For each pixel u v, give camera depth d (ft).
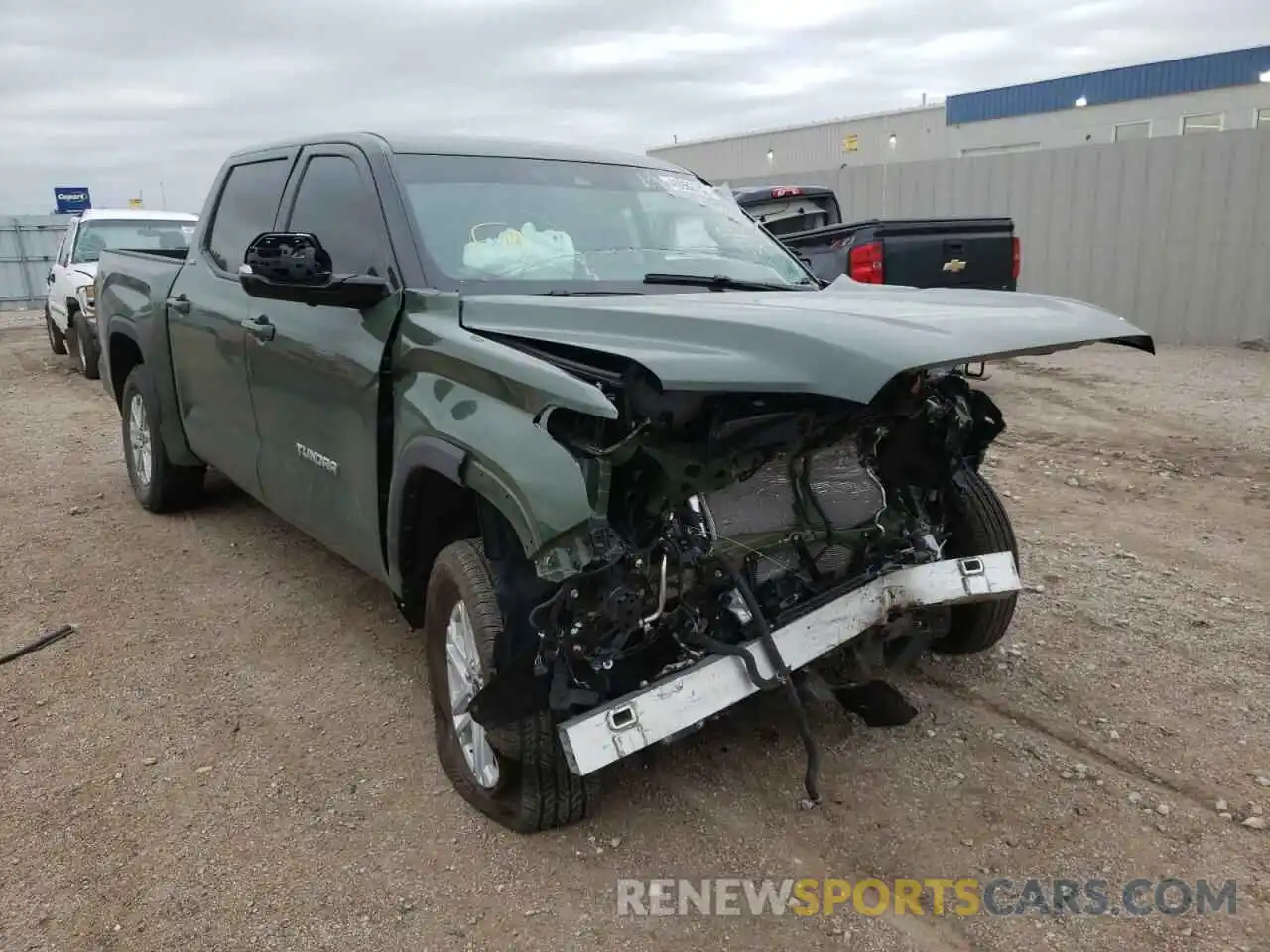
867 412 10.25
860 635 10.59
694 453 9.37
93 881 9.69
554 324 10.22
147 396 19.22
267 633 15.24
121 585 17.17
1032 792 10.75
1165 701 12.50
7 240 87.86
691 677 9.35
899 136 89.56
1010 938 8.74
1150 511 19.94
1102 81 73.51
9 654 14.58
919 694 12.82
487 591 10.04
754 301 10.73
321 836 10.35
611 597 8.83
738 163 101.14
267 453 14.76
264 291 11.69
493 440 9.39
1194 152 40.16
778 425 9.71
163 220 45.34
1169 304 41.91
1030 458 24.27
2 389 39.14
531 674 9.09
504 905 9.30
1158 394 31.35
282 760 11.78
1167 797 10.59
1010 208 45.60
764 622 9.68
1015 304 11.05
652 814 10.59
